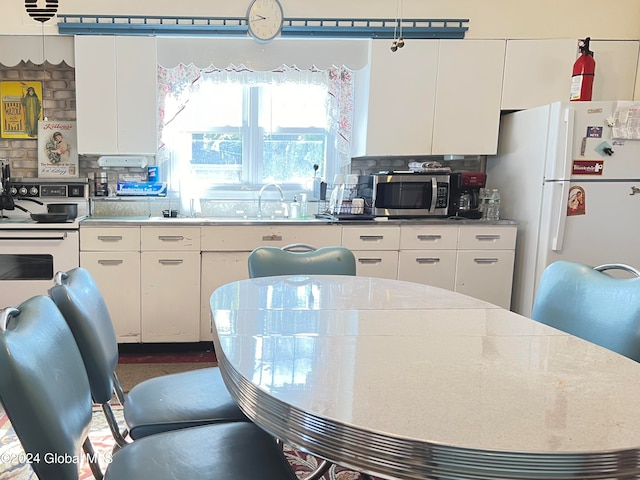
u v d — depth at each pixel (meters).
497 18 3.55
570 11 3.57
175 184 3.63
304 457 1.97
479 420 0.80
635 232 3.03
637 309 1.39
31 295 2.97
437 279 3.28
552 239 3.01
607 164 2.96
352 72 3.51
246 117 3.69
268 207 3.71
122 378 2.76
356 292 1.74
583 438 0.75
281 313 1.44
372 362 1.06
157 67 3.28
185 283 3.09
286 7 3.41
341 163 3.76
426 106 3.42
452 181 3.43
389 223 3.19
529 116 3.23
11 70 3.42
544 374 1.01
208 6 3.36
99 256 2.99
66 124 3.48
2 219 3.15
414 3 3.48
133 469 1.08
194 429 1.25
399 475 0.75
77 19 3.28
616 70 3.51
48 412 0.82
